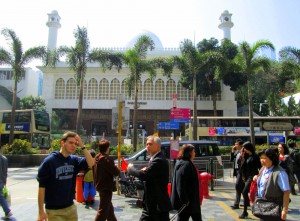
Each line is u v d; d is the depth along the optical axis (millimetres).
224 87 50000
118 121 9977
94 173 5434
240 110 57312
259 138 30812
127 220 6805
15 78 25906
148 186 4285
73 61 25953
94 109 50781
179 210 4656
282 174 4266
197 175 4805
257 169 6938
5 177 6980
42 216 3463
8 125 28000
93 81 51312
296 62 24266
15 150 23453
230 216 7160
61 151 3799
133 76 27547
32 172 18797
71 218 3672
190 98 50188
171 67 28406
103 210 5223
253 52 24844
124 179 8992
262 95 47125
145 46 28391
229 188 12070
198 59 27453
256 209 4320
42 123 27969
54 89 51344
